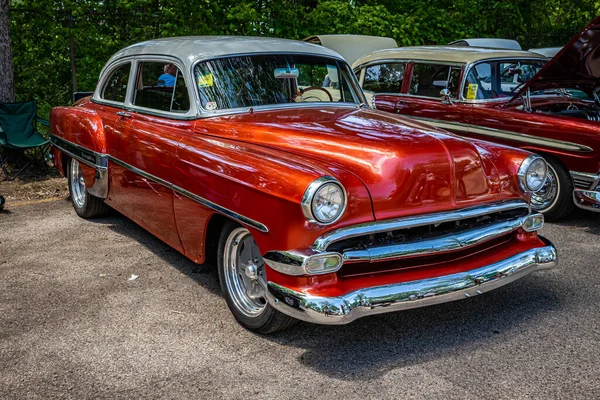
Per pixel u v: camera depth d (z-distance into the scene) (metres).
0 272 4.90
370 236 3.44
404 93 7.86
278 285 3.37
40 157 8.48
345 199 3.27
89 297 4.40
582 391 3.11
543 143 6.12
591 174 5.78
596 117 6.59
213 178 3.83
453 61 7.25
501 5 14.69
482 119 6.79
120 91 5.57
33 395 3.18
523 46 15.74
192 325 3.95
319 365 3.43
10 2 9.89
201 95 4.50
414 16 13.48
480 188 3.75
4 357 3.57
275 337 3.78
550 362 3.40
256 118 4.32
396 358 3.49
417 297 3.37
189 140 4.24
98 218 6.42
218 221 4.09
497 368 3.35
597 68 6.01
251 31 11.07
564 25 16.61
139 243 5.62
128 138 5.00
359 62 8.79
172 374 3.36
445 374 3.30
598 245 5.44
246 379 3.29
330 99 5.01
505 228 3.76
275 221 3.35
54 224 6.21
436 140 3.78
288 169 3.37
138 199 4.98
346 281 3.35
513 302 4.21
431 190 3.56
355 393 3.13
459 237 3.57
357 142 3.74
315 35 11.25
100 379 3.32
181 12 10.45
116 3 10.12
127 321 4.01
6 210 6.74
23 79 10.18
